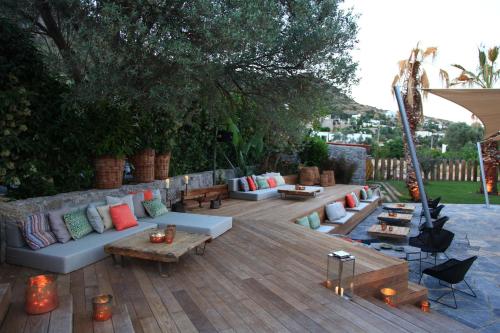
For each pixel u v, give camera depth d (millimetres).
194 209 8039
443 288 5215
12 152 4984
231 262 4531
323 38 5398
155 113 7270
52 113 5422
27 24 5312
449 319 3926
